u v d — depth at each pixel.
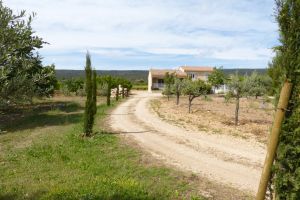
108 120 25.12
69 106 36.06
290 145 5.60
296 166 5.66
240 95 24.42
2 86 5.02
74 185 9.62
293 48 5.00
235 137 18.86
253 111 35.19
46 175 10.73
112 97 53.53
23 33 5.04
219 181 10.85
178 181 10.55
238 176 11.49
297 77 5.12
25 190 9.34
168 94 49.25
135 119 26.08
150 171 11.52
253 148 16.03
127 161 12.73
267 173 5.20
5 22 4.85
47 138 17.09
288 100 5.13
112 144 15.87
